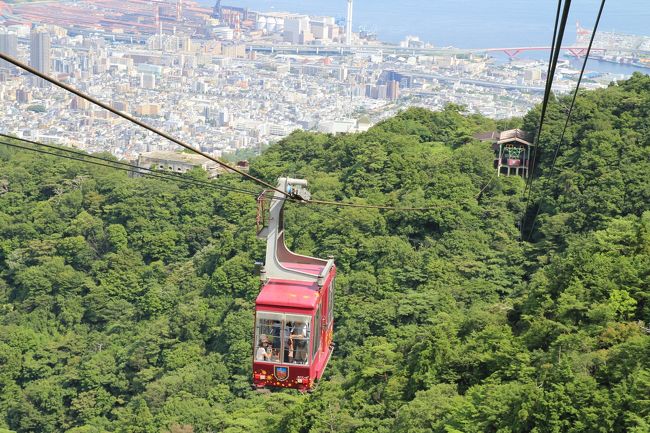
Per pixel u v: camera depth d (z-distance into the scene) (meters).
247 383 117.12
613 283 79.44
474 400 69.31
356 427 84.19
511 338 81.56
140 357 134.12
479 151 154.75
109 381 133.75
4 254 177.25
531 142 154.62
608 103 158.38
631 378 62.09
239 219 172.12
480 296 118.00
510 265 125.81
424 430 72.75
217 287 141.75
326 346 48.72
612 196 129.00
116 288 160.38
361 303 120.12
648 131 147.75
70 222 183.62
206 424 108.25
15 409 133.88
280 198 47.53
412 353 93.12
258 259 144.88
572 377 64.56
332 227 140.38
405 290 123.56
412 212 139.00
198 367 125.00
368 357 100.12
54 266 165.75
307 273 47.00
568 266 87.38
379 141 174.25
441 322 100.38
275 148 196.50
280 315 43.94
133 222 177.00
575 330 76.19
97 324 156.38
